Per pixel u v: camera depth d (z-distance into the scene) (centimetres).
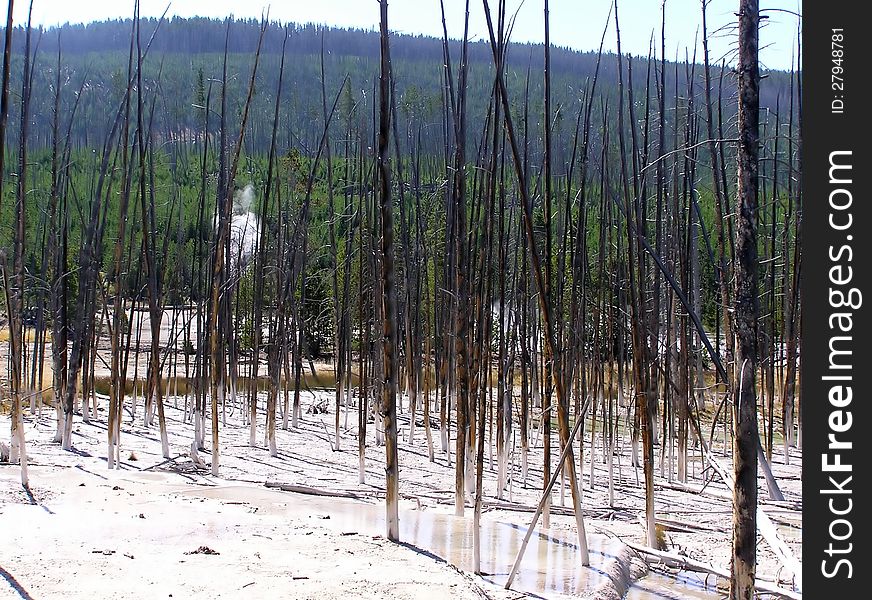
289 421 2766
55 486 1397
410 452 2277
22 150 1583
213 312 1795
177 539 1112
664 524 1487
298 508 1438
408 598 906
